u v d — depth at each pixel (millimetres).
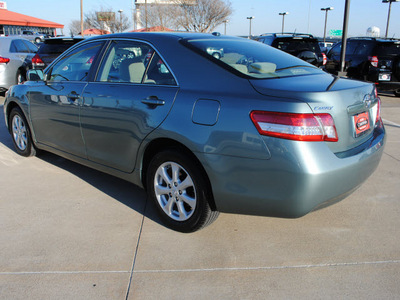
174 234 3191
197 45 3225
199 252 2930
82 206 3701
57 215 3510
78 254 2893
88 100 3682
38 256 2865
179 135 2883
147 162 3404
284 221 3418
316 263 2787
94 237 3135
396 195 3943
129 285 2547
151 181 3299
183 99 2928
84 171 4672
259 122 2547
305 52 11359
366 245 3020
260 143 2551
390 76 10375
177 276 2643
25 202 3777
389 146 5699
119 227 3303
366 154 2840
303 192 2514
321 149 2533
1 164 4906
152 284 2559
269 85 2699
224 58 3092
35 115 4531
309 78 3023
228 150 2668
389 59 10328
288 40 11930
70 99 3902
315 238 3131
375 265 2754
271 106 2535
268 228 3297
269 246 3016
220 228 3291
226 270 2709
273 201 2615
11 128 5273
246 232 3229
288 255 2891
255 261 2816
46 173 4594
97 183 4285
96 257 2857
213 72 2932
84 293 2465
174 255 2889
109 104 3459
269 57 3432
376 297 2424
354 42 11352
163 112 3016
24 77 10258
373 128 3213
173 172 3111
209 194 2939
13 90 4941
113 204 3752
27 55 10555
